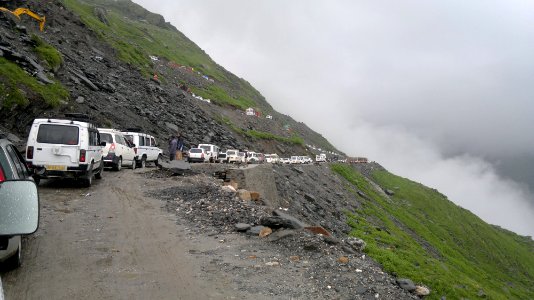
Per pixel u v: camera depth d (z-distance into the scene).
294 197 31.58
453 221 109.31
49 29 48.94
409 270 14.95
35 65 29.53
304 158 80.69
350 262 8.73
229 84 190.62
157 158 29.03
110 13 177.50
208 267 7.65
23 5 47.00
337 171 80.38
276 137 105.75
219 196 14.70
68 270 7.02
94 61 50.28
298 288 6.91
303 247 9.21
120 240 9.06
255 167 24.11
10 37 31.67
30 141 14.90
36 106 24.81
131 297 6.07
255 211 12.73
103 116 33.28
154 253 8.30
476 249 99.38
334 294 6.88
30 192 3.79
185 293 6.36
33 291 6.06
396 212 76.44
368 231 36.19
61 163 14.89
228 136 64.38
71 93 32.25
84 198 13.81
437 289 14.27
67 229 9.70
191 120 56.31
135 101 44.75
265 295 6.50
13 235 3.64
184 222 11.16
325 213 34.62
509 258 104.25
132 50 88.00
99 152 17.56
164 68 120.19
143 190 16.08
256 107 159.50
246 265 7.89
